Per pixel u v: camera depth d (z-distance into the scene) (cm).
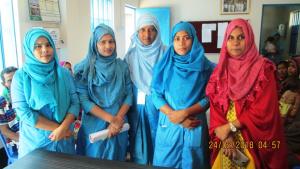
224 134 130
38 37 135
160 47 176
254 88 126
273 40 455
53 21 257
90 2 323
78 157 109
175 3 482
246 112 127
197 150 146
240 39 127
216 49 471
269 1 449
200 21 472
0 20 232
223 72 133
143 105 175
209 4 470
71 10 275
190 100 145
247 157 130
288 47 452
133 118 176
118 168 99
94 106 155
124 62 173
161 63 153
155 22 174
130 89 170
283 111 242
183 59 146
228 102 131
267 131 127
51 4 254
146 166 101
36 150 117
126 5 450
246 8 457
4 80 195
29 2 230
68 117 145
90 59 159
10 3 226
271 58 459
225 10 465
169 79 149
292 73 264
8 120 191
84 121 161
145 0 492
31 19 233
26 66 138
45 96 136
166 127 150
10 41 232
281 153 131
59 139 140
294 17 444
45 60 136
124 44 443
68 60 275
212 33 470
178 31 145
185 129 146
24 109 136
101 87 158
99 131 156
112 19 395
